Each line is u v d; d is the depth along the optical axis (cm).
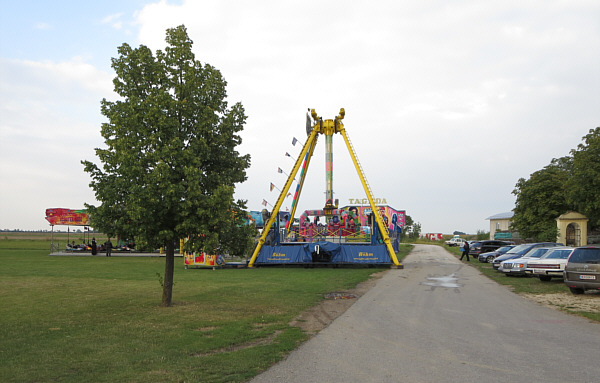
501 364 669
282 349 777
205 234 1176
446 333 913
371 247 3094
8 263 3120
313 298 1484
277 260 3117
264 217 3400
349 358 716
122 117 1194
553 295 1554
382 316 1134
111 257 4097
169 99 1194
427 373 625
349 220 3612
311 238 3550
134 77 1269
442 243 8562
